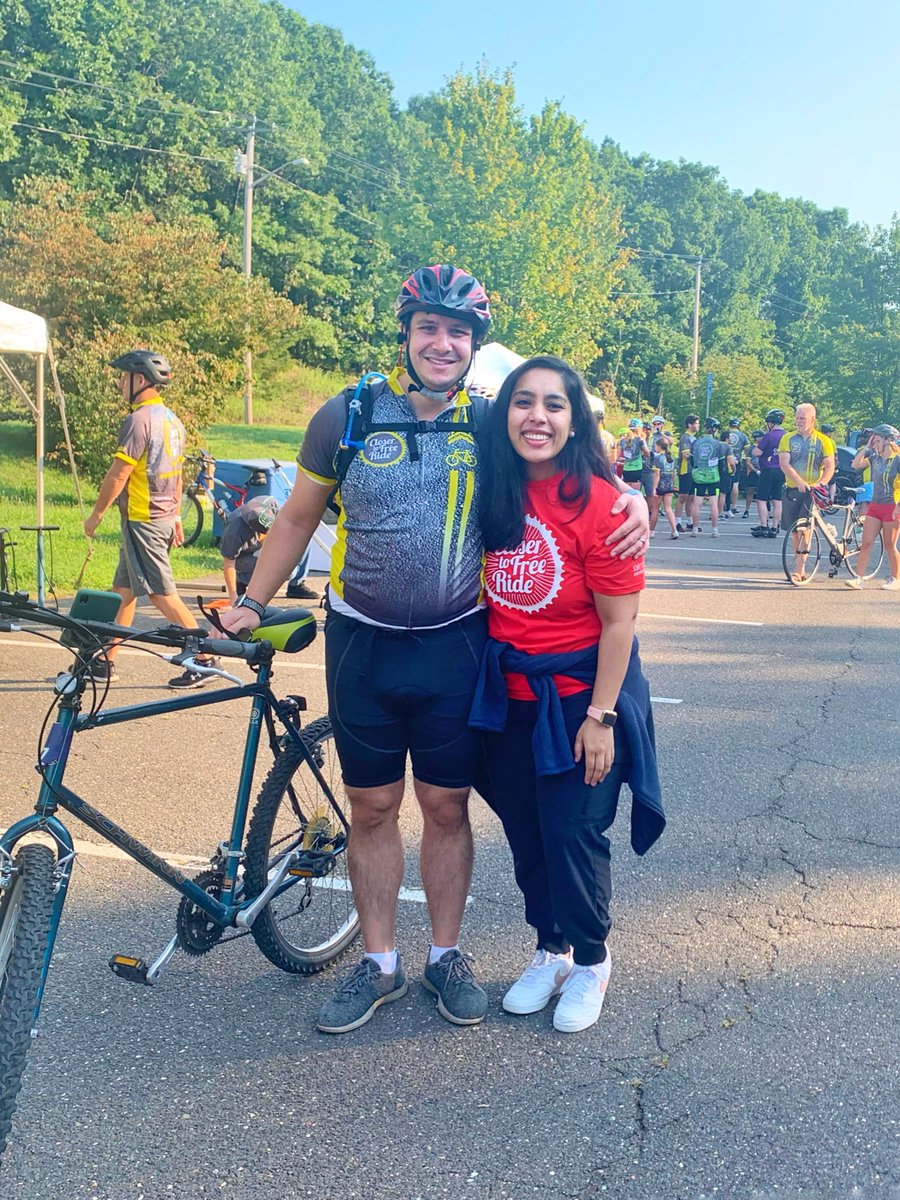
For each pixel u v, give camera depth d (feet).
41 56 136.77
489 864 13.38
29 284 53.57
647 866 13.28
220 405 56.49
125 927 11.59
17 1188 7.66
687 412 156.56
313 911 11.31
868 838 14.16
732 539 51.83
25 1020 7.13
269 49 184.14
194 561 35.45
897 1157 8.00
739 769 16.90
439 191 116.37
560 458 8.90
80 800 8.30
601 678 9.07
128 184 144.66
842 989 10.39
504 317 112.47
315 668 23.16
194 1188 7.68
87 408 49.49
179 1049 9.40
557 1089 8.84
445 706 9.24
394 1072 9.09
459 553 8.92
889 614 30.58
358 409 8.95
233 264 150.10
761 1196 7.61
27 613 7.71
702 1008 10.06
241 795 9.81
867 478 35.70
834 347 140.87
